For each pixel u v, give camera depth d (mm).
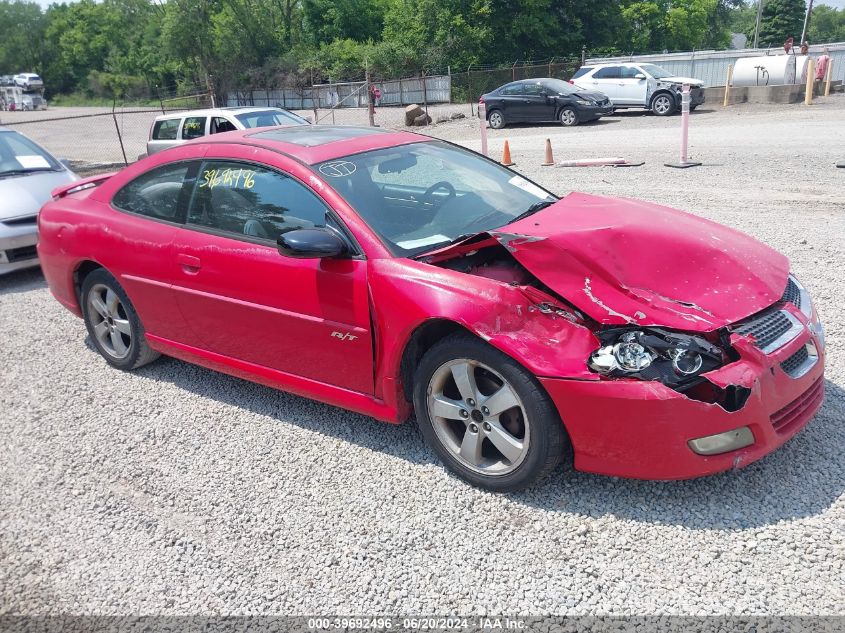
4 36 93875
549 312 2975
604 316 2904
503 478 3168
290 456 3783
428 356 3264
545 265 3076
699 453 2787
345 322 3486
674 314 2893
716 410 2730
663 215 3699
